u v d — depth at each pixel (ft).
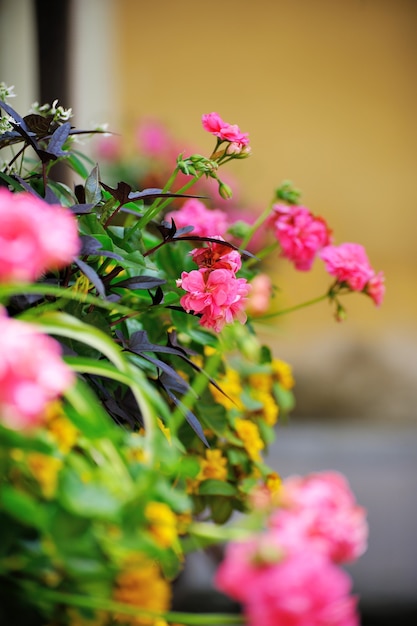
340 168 23.03
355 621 4.15
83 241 4.49
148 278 4.72
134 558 4.27
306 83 22.65
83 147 10.44
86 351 4.64
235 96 22.24
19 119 4.64
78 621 4.23
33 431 4.04
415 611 7.13
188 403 4.88
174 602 5.95
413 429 11.76
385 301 22.61
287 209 5.40
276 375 5.63
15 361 3.75
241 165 11.28
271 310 7.41
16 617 4.17
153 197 4.72
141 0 21.48
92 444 4.27
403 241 23.39
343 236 23.17
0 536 4.14
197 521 5.28
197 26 21.85
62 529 4.09
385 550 7.93
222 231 5.47
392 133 23.13
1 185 4.67
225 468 5.19
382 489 9.12
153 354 4.88
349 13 22.61
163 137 10.59
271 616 4.11
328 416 12.07
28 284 4.39
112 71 14.57
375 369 12.25
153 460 4.20
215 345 5.12
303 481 4.46
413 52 22.93
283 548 4.18
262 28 22.24
